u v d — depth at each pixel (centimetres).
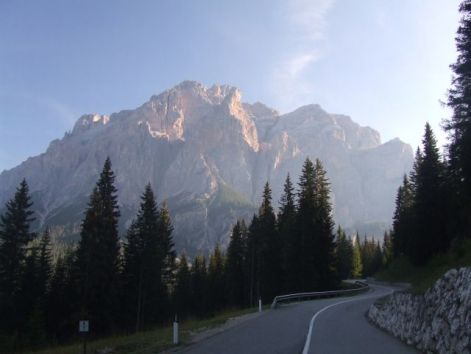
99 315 5259
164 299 6812
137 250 6050
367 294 5384
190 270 9694
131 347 1959
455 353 1244
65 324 5222
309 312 3095
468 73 3328
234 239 8175
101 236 5444
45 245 6669
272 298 6788
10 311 5400
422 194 6225
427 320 1516
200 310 8456
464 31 3183
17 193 5797
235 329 2216
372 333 1989
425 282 1909
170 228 7456
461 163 3819
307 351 1485
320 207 6359
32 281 5691
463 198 4306
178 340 1889
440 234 6050
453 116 3550
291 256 6091
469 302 1217
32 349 4584
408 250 6912
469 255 2016
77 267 5453
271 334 1970
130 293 5900
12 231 5678
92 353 1961
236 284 7938
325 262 6025
